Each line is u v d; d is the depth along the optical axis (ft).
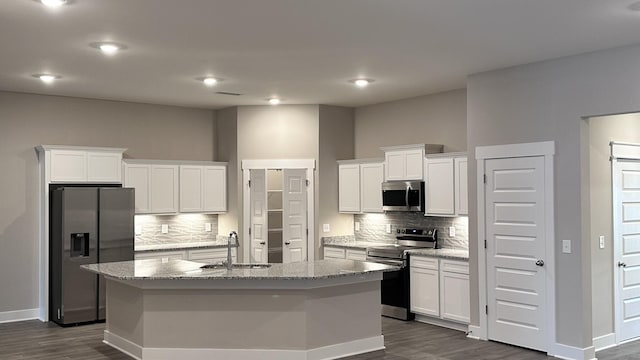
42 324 25.02
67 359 19.54
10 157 25.72
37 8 14.46
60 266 24.73
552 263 19.94
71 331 23.67
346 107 31.19
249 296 18.89
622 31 16.72
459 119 26.07
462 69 21.80
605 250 20.59
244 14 15.11
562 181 19.76
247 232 30.37
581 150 19.30
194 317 18.99
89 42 17.71
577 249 19.33
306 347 18.76
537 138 20.45
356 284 20.15
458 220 25.81
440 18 15.51
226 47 18.49
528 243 20.68
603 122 20.52
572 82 19.53
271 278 18.26
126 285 20.25
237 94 27.09
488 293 21.98
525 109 20.85
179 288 18.97
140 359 19.22
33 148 26.30
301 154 30.32
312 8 14.65
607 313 20.71
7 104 25.70
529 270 20.65
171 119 30.45
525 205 20.80
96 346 21.24
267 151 30.40
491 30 16.69
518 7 14.61
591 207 19.95
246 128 30.48
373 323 20.62
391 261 26.20
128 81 23.79
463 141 25.86
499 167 21.66
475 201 22.44
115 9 14.58
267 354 18.84
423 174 25.99
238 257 30.30
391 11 14.93
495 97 21.84
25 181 26.04
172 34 16.93
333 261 22.47
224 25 16.08
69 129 27.30
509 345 21.26
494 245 21.77
